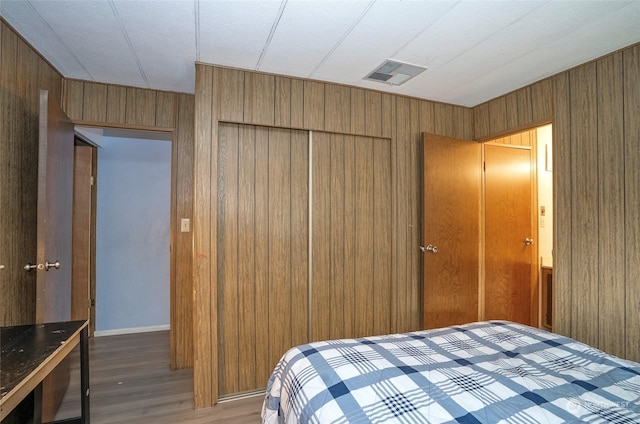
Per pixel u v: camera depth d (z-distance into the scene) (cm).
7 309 194
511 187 375
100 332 389
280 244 271
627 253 219
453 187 323
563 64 251
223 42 220
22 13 187
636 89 217
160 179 415
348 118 290
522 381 127
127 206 402
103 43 221
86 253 373
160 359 320
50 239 209
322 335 281
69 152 253
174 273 302
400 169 310
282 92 268
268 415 152
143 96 297
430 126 326
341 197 290
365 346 161
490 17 193
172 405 239
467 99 325
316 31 207
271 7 183
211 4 180
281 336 269
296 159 277
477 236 335
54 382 222
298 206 277
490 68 258
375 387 122
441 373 133
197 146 244
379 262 301
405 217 311
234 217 258
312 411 113
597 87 239
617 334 223
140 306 405
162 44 222
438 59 244
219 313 252
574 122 253
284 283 271
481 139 335
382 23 199
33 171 226
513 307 371
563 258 257
